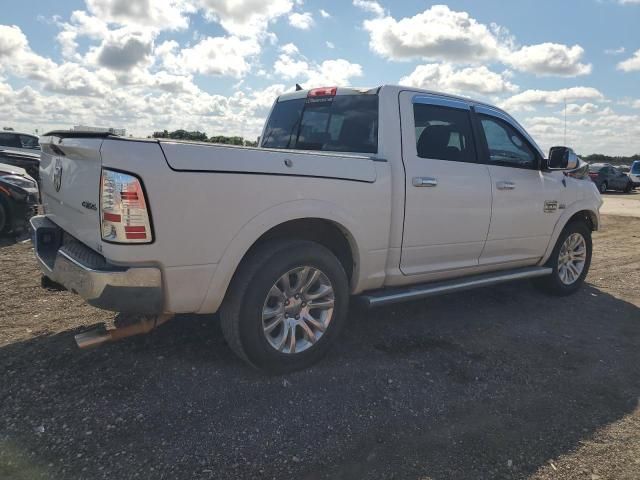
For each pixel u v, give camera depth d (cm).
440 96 435
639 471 263
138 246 273
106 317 425
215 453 258
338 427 287
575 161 501
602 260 788
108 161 268
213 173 290
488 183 449
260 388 322
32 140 1415
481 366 375
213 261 297
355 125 411
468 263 454
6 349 359
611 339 445
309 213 331
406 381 344
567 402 330
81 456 250
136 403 297
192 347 371
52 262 342
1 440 259
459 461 263
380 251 380
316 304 349
